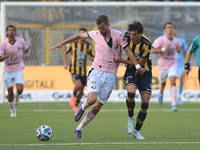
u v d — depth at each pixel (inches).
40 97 1776.6
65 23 1894.7
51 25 1868.8
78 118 736.3
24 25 1830.7
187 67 843.4
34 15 1877.5
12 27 1101.7
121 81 1785.2
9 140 714.8
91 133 835.4
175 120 1115.9
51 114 1273.4
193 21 1919.3
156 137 776.3
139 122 751.7
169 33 1358.3
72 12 1909.4
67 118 1150.3
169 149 621.6
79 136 743.1
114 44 716.0
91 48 1332.4
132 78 763.4
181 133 839.7
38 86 1781.5
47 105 1646.2
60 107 1551.4
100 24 683.4
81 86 1293.1
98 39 720.3
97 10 1929.1
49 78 1791.3
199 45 810.2
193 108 1533.0
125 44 722.8
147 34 1915.6
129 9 1925.4
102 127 945.5
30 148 617.9
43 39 1831.9
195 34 1925.4
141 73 730.8
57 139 734.5
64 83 1795.0
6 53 1119.0
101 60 722.2
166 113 1330.0
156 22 1914.4
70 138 749.9
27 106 1590.8
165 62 1393.9
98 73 722.8
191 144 677.9
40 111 1380.4
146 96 751.7
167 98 1806.1
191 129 912.9
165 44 1363.2
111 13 1934.1
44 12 1886.1
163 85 1487.5
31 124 988.6
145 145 661.9
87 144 667.4
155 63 1850.4
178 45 1374.3
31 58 1800.0
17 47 1125.1
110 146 645.9
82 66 1312.7
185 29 1921.8
